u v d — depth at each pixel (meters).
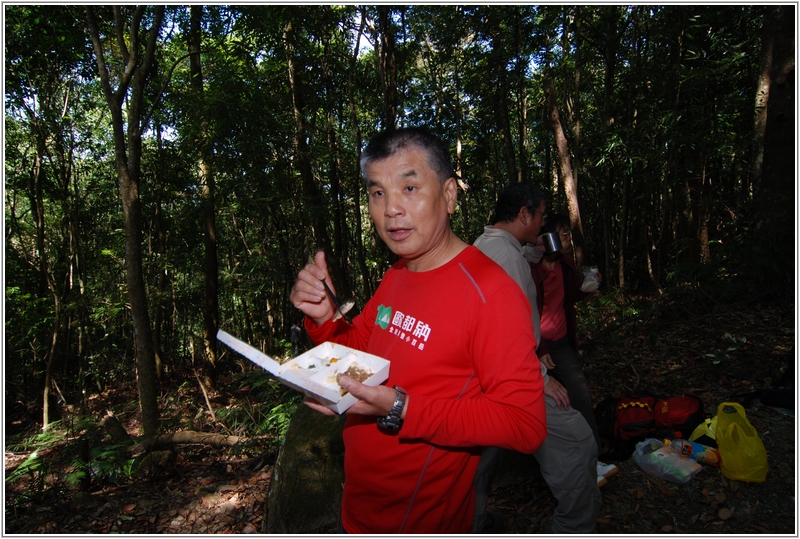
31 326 9.37
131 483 4.43
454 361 1.17
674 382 4.26
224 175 7.68
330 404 1.06
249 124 6.79
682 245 7.38
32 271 10.34
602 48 8.18
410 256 1.24
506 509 2.82
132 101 5.14
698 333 5.05
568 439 1.91
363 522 1.37
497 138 12.34
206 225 9.01
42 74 8.31
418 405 1.07
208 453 5.09
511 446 1.06
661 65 7.08
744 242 6.43
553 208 11.37
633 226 11.63
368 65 9.49
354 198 9.04
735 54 6.69
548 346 2.68
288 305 11.21
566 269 2.68
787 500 2.60
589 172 10.91
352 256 11.34
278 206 7.83
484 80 9.22
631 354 4.99
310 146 7.80
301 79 8.27
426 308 1.22
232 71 6.71
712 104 6.95
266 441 4.71
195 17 6.46
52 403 10.02
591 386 4.48
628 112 7.86
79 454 4.50
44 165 9.63
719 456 2.88
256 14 6.73
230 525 3.36
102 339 10.72
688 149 6.74
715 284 5.61
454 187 1.30
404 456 1.26
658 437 3.12
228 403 7.97
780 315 5.02
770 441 3.10
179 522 3.47
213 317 9.14
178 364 12.25
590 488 1.97
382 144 1.22
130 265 5.18
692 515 2.60
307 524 2.98
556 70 9.38
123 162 5.08
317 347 1.31
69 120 9.22
